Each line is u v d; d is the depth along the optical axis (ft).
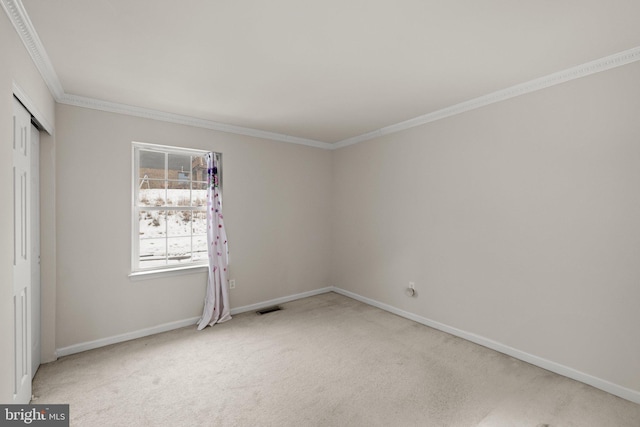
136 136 10.48
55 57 7.02
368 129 13.24
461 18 5.68
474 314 10.05
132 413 6.55
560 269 8.13
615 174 7.20
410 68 7.70
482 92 9.28
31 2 5.11
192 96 9.45
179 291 11.39
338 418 6.40
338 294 15.72
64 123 9.20
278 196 14.20
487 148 9.62
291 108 10.60
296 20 5.72
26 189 6.72
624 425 6.20
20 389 6.34
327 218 16.03
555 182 8.17
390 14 5.55
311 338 10.37
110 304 10.01
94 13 5.44
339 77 8.19
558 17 5.63
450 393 7.27
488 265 9.66
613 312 7.26
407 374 8.10
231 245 12.80
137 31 6.04
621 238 7.13
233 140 12.79
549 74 8.07
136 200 10.76
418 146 11.75
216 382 7.73
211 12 5.46
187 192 11.95
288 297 14.58
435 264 11.21
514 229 9.02
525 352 8.81
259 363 8.68
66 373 8.14
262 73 7.93
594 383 7.54
